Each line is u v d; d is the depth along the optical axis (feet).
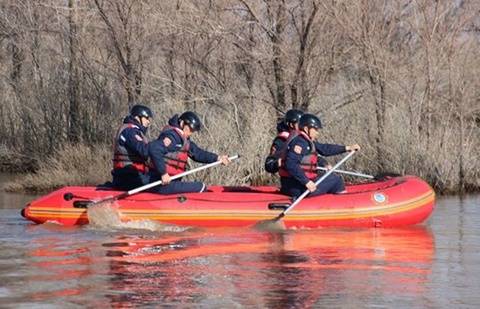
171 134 117.91
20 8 234.58
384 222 117.60
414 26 185.47
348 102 184.03
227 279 82.84
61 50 222.48
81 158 189.47
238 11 188.14
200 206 115.75
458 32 185.78
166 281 82.12
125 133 118.42
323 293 77.46
